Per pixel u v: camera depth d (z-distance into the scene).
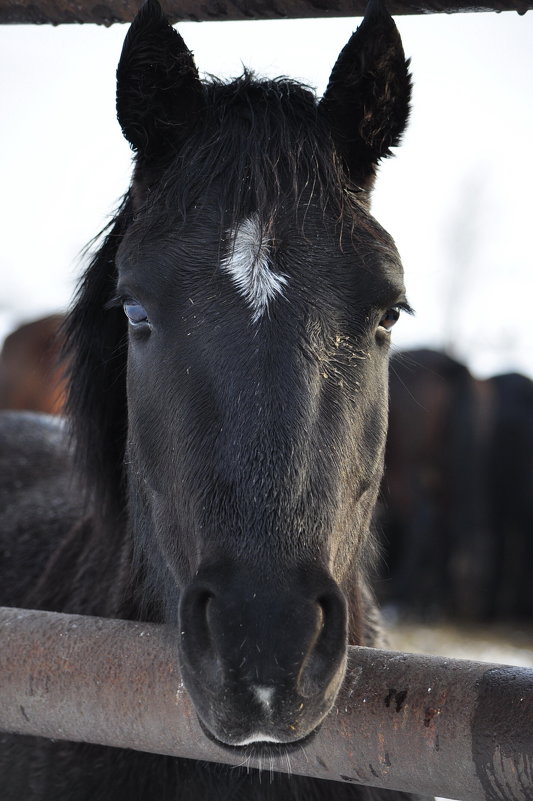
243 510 1.67
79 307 2.55
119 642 1.86
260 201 1.84
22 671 1.89
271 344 1.76
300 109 2.06
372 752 1.66
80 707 1.85
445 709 1.60
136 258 1.93
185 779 2.28
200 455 1.75
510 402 8.93
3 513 3.52
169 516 1.96
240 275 1.82
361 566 2.61
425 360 8.87
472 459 8.65
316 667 1.59
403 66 2.15
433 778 1.62
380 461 2.08
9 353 6.47
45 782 2.38
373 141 2.15
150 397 1.95
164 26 2.07
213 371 1.77
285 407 1.71
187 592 1.67
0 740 2.53
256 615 1.56
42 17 2.45
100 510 2.65
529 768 1.50
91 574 2.68
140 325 2.00
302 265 1.84
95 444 2.61
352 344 1.86
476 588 8.50
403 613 8.38
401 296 2.01
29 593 2.98
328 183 1.94
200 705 1.63
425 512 8.69
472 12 2.12
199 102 2.11
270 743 1.64
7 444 4.06
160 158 2.12
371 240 1.95
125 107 2.11
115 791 2.31
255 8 2.26
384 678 1.70
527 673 1.60
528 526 8.67
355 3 2.19
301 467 1.69
